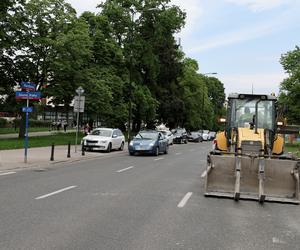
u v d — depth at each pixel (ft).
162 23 181.27
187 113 252.62
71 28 128.57
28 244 22.53
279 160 40.11
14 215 29.53
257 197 39.86
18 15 120.98
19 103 125.18
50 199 36.27
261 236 26.04
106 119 152.87
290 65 210.18
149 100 175.52
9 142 103.86
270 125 50.31
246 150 44.98
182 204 36.06
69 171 59.57
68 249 21.83
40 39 121.08
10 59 122.93
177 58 213.25
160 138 102.78
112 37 157.38
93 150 105.60
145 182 49.78
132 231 26.03
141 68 184.96
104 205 34.32
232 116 51.47
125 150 115.34
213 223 29.19
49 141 119.14
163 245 23.13
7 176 51.96
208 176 41.73
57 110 138.31
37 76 127.13
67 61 123.13
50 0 125.29
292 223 30.32
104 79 140.97
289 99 199.41
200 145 172.96
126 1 173.27
